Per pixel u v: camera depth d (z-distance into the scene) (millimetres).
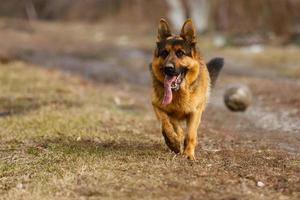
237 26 37844
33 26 49219
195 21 41062
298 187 9055
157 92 10625
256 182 9242
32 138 12352
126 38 40875
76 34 44125
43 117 14570
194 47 10562
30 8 57812
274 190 8945
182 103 10484
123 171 9609
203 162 10266
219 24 39656
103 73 26453
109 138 12328
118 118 15047
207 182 9055
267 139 13422
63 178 9398
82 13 55750
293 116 16297
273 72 25094
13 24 48688
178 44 10359
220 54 30641
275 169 10062
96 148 11297
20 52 32375
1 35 40500
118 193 8578
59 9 57531
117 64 29250
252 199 8406
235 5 38719
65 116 14758
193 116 10672
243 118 16375
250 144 12602
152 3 48781
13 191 9039
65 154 10820
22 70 23844
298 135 14031
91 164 10047
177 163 10062
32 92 18828
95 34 44000
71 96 18344
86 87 21297
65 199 8469
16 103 16969
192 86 10547
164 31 10766
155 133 13359
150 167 9797
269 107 17719
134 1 51531
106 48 35281
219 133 13852
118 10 53062
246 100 17062
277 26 35406
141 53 33219
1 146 11719
